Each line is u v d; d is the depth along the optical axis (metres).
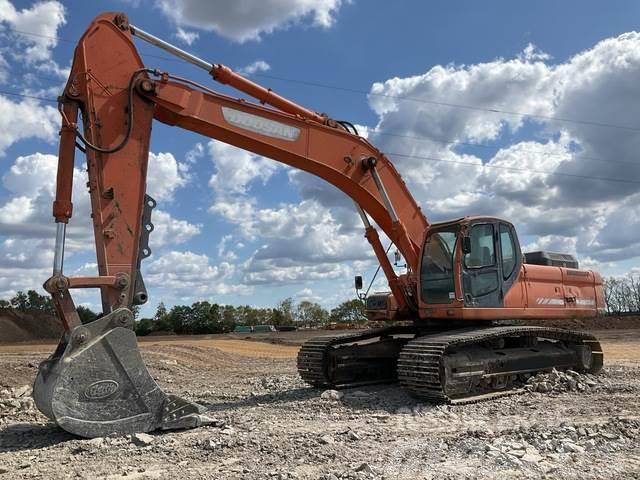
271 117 9.55
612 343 25.73
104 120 7.89
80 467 5.81
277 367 17.59
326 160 10.09
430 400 9.30
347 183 10.34
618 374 12.37
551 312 11.45
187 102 8.68
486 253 10.51
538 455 5.71
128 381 7.11
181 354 19.88
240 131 9.20
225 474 5.42
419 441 6.59
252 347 28.83
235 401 10.21
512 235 11.03
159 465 5.82
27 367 15.16
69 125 7.62
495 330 10.21
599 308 12.79
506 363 10.26
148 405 7.21
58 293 7.05
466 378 9.52
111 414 6.99
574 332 11.59
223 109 9.07
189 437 6.97
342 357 11.26
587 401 9.12
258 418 8.20
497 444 6.08
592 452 5.84
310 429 7.40
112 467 5.78
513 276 10.84
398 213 10.78
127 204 7.80
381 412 8.64
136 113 8.14
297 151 9.80
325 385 11.05
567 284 12.04
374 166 10.41
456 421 7.89
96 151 7.70
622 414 7.88
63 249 7.29
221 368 17.55
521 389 10.21
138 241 7.80
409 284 10.84
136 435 6.79
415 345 9.51
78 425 6.78
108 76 8.00
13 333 56.78
